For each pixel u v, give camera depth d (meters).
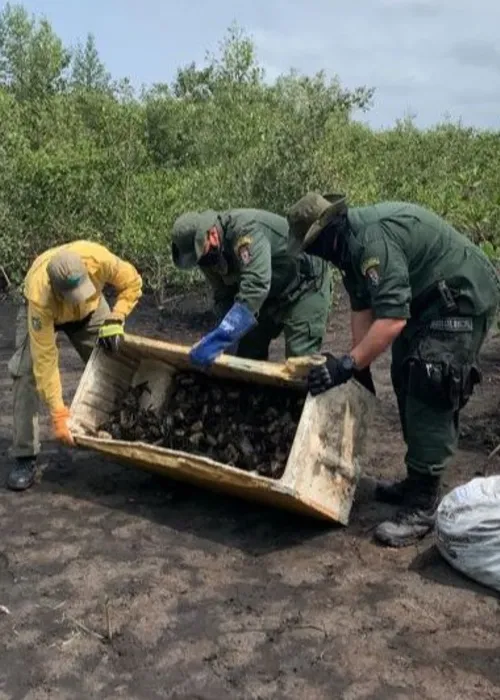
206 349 4.21
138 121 14.16
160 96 16.42
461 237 3.90
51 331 4.34
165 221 8.97
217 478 4.00
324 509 3.96
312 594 3.67
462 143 15.12
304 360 3.91
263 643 3.35
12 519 4.43
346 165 9.71
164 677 3.18
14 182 9.85
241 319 4.24
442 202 9.17
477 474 4.84
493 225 7.32
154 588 3.75
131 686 3.14
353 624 3.45
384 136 16.02
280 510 4.39
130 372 4.80
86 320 4.72
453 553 3.70
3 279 10.22
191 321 8.90
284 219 4.63
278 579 3.80
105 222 10.17
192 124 14.88
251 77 15.41
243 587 3.74
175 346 4.44
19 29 21.19
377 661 3.21
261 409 4.42
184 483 4.71
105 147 11.91
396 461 5.07
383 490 4.48
